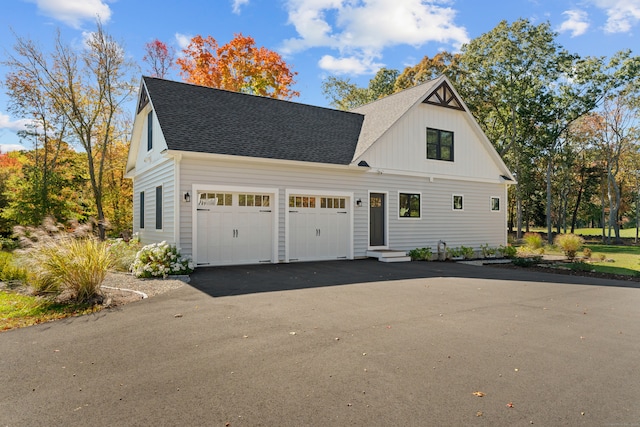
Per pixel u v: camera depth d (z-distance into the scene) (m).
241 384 3.86
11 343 5.14
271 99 16.58
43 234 8.84
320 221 14.60
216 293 8.33
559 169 40.09
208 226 12.36
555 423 3.15
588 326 6.13
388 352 4.81
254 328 5.80
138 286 8.97
